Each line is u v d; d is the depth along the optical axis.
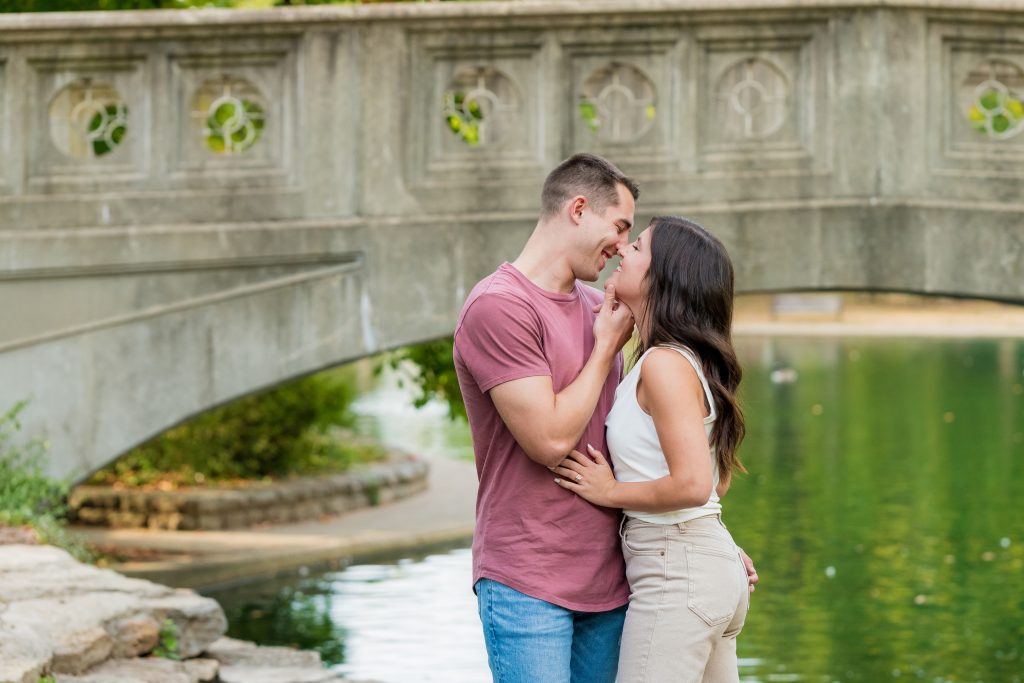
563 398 4.61
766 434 22.09
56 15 9.59
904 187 9.76
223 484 15.41
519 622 4.71
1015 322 46.69
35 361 9.67
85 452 9.70
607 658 4.91
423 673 9.26
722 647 4.90
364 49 9.71
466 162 9.80
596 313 5.04
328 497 15.51
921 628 10.73
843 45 9.71
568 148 9.78
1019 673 9.48
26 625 6.67
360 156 9.74
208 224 9.72
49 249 9.62
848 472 18.27
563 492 4.75
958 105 9.77
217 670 7.57
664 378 4.61
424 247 9.76
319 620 10.92
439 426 25.02
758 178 9.75
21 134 9.68
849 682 9.26
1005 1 9.62
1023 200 9.73
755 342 40.31
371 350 9.75
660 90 9.73
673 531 4.68
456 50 9.73
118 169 9.77
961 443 21.00
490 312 4.63
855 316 48.81
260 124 10.59
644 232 4.87
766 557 13.24
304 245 9.71
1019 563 12.96
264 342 9.73
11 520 9.05
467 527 14.69
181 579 12.34
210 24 9.62
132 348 9.70
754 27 9.70
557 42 9.71
